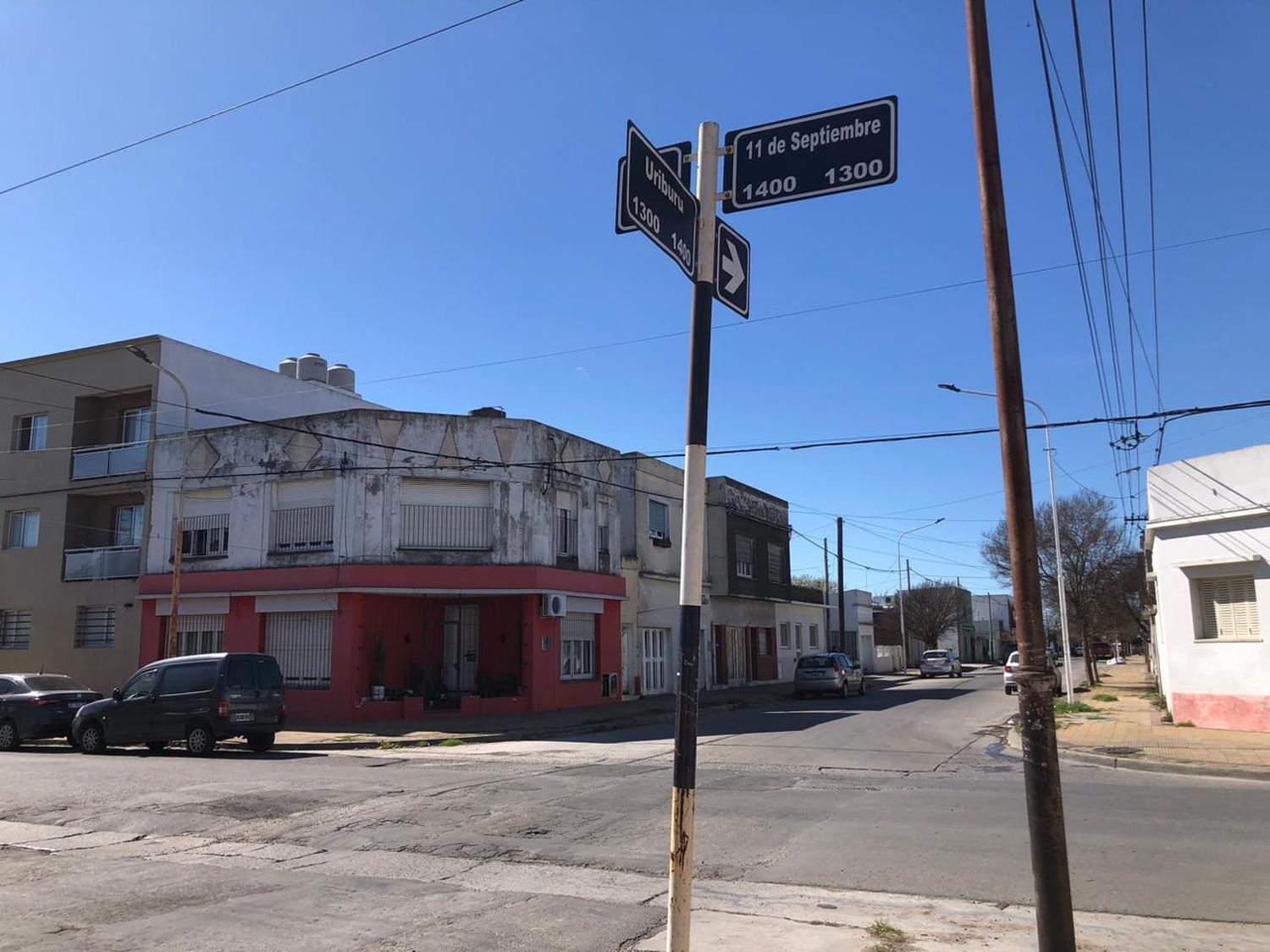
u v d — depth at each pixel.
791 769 13.55
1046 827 4.46
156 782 12.38
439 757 16.08
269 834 9.18
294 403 30.31
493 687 23.59
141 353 21.30
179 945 5.73
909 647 69.38
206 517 24.78
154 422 25.81
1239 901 6.43
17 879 7.44
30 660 26.62
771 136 4.90
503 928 6.02
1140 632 43.56
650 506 30.94
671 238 4.48
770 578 39.50
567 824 9.48
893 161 4.60
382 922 6.18
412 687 23.28
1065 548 34.84
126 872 7.66
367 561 22.34
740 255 5.15
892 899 6.66
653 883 7.25
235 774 13.26
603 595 26.31
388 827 9.44
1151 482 18.56
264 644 23.25
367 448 22.83
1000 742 17.22
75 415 27.31
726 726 20.84
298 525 23.42
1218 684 17.30
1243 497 16.69
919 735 18.36
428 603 24.02
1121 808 9.91
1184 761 13.42
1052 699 4.55
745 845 8.51
